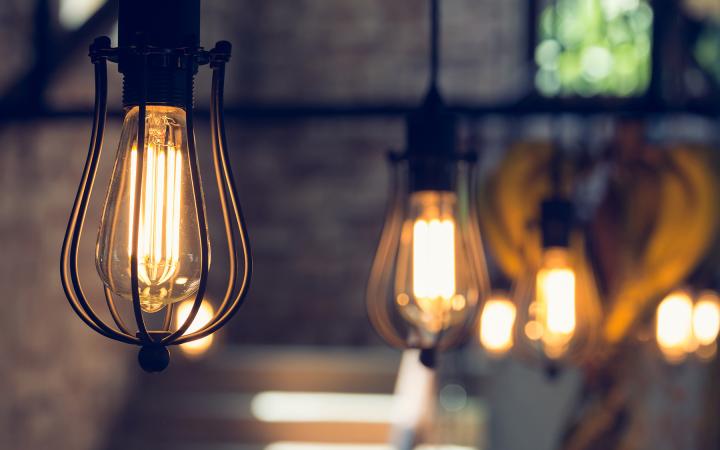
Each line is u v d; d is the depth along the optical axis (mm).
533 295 2480
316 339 7711
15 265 4512
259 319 7730
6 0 4242
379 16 7805
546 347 2424
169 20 1053
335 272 7750
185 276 1028
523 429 6012
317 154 7824
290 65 7840
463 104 2820
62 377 5070
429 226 1607
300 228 7785
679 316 3717
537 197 2875
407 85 7738
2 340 4383
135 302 957
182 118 1062
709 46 4176
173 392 6586
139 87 984
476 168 1678
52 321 4938
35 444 4719
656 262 2957
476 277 1599
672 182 2928
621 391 3604
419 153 1623
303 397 6621
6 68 4246
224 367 6715
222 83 1044
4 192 4375
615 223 2965
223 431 6262
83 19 4664
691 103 2793
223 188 1038
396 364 6770
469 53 7570
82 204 1021
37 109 3148
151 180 1029
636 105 2725
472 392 6180
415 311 1584
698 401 3746
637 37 3693
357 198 7777
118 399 5910
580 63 4586
